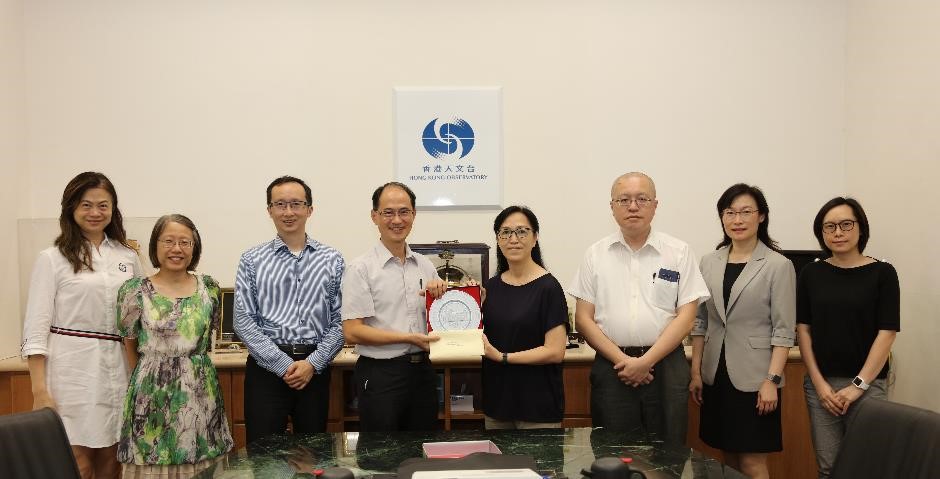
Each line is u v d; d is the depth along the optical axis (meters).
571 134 3.55
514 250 2.38
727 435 2.52
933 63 2.88
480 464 1.50
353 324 2.35
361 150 3.52
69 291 2.45
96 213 2.48
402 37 3.51
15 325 3.34
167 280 2.37
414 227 3.53
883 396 2.47
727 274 2.58
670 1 3.53
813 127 3.51
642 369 2.32
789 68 3.54
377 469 1.59
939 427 1.49
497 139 3.53
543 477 1.47
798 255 3.12
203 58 3.48
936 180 2.87
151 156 3.48
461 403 3.24
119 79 3.47
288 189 2.53
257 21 3.50
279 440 1.87
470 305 2.37
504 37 3.53
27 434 1.58
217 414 2.37
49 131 3.46
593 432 1.93
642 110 3.55
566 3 3.53
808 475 3.08
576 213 3.55
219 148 3.50
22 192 3.39
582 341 3.25
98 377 2.46
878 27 3.27
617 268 2.48
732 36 3.54
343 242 3.52
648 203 2.41
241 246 3.50
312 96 3.51
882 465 1.58
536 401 2.32
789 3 3.53
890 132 3.18
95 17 3.45
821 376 2.53
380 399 2.33
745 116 3.55
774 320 2.48
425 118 3.52
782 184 3.52
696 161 3.55
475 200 3.54
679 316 2.38
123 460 2.24
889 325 2.42
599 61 3.54
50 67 3.45
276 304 2.51
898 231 3.13
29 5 3.43
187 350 2.29
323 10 3.50
